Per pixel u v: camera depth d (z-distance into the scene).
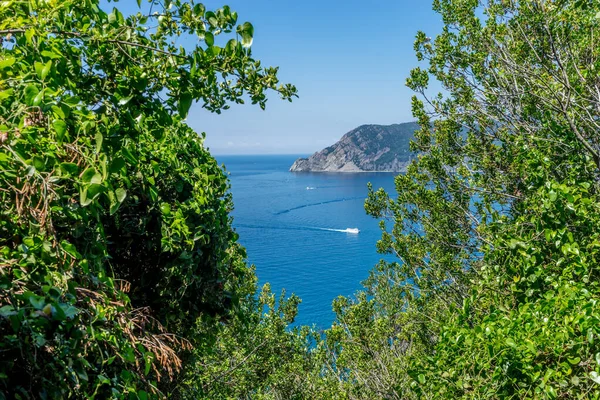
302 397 16.19
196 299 5.21
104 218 4.47
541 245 4.73
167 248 4.44
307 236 123.75
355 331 17.33
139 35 2.68
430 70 10.86
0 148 1.94
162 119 2.87
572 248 4.09
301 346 17.83
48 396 1.95
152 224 4.86
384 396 14.28
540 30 8.42
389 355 16.58
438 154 11.05
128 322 2.79
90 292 2.49
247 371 11.37
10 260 1.90
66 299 2.13
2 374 1.69
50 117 2.21
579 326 3.69
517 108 8.76
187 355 5.47
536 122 8.59
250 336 12.22
